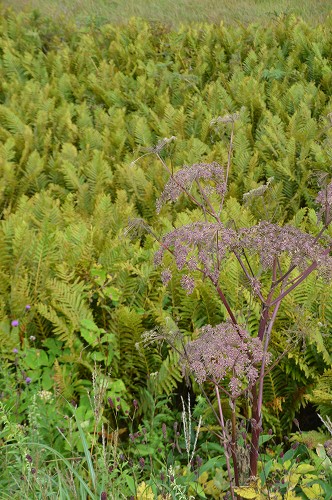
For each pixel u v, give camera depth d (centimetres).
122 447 361
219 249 253
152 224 535
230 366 250
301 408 405
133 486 309
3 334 381
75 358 378
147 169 629
